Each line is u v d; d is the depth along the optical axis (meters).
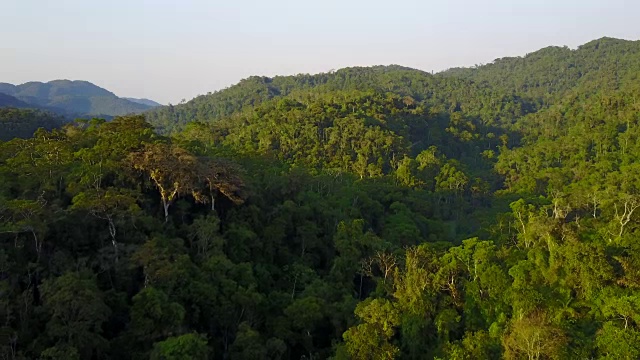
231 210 51.16
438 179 96.25
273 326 40.00
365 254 53.12
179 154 46.34
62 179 42.47
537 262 33.59
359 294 51.16
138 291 37.91
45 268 35.78
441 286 35.88
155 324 33.53
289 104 138.75
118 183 44.00
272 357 36.59
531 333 26.95
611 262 31.38
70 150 47.25
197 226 44.25
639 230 33.97
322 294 43.72
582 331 28.50
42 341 31.05
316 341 41.88
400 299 36.09
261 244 50.22
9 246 35.22
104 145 45.97
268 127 116.75
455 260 36.50
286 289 47.75
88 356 31.31
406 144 116.94
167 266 36.16
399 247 57.78
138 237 40.22
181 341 30.25
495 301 33.31
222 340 38.81
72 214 38.25
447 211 88.19
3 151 45.31
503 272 33.94
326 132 115.25
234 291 39.38
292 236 56.59
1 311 30.44
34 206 34.91
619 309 26.92
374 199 79.75
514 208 48.41
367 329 33.84
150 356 30.72
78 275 33.47
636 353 24.59
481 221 72.25
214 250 43.03
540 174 92.94
